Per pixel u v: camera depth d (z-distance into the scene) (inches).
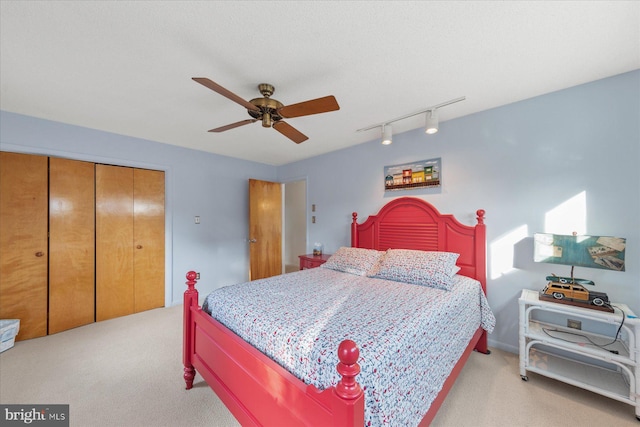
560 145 82.1
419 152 114.0
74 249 111.9
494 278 94.5
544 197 84.9
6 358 88.0
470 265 97.7
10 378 77.2
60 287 108.3
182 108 93.4
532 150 87.0
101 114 99.0
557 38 57.8
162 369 82.7
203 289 153.7
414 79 74.7
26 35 55.9
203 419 62.6
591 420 61.3
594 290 76.4
